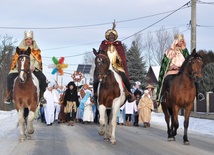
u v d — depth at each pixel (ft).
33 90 38.09
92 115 69.82
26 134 43.60
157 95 43.60
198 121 70.38
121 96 38.04
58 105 72.90
